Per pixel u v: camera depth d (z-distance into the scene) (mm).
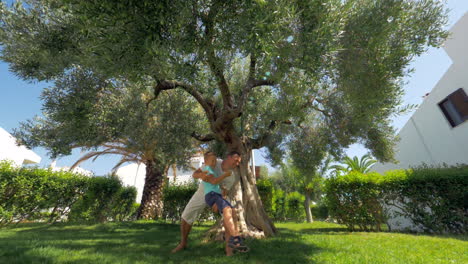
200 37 3674
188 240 4789
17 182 7629
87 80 6203
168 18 3219
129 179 23703
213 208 3510
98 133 6746
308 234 6492
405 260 3260
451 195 7352
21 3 5406
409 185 8062
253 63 5348
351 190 8930
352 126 7473
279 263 3002
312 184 18625
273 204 16391
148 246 3959
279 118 6117
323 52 3682
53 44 5145
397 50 4805
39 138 7422
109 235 5355
